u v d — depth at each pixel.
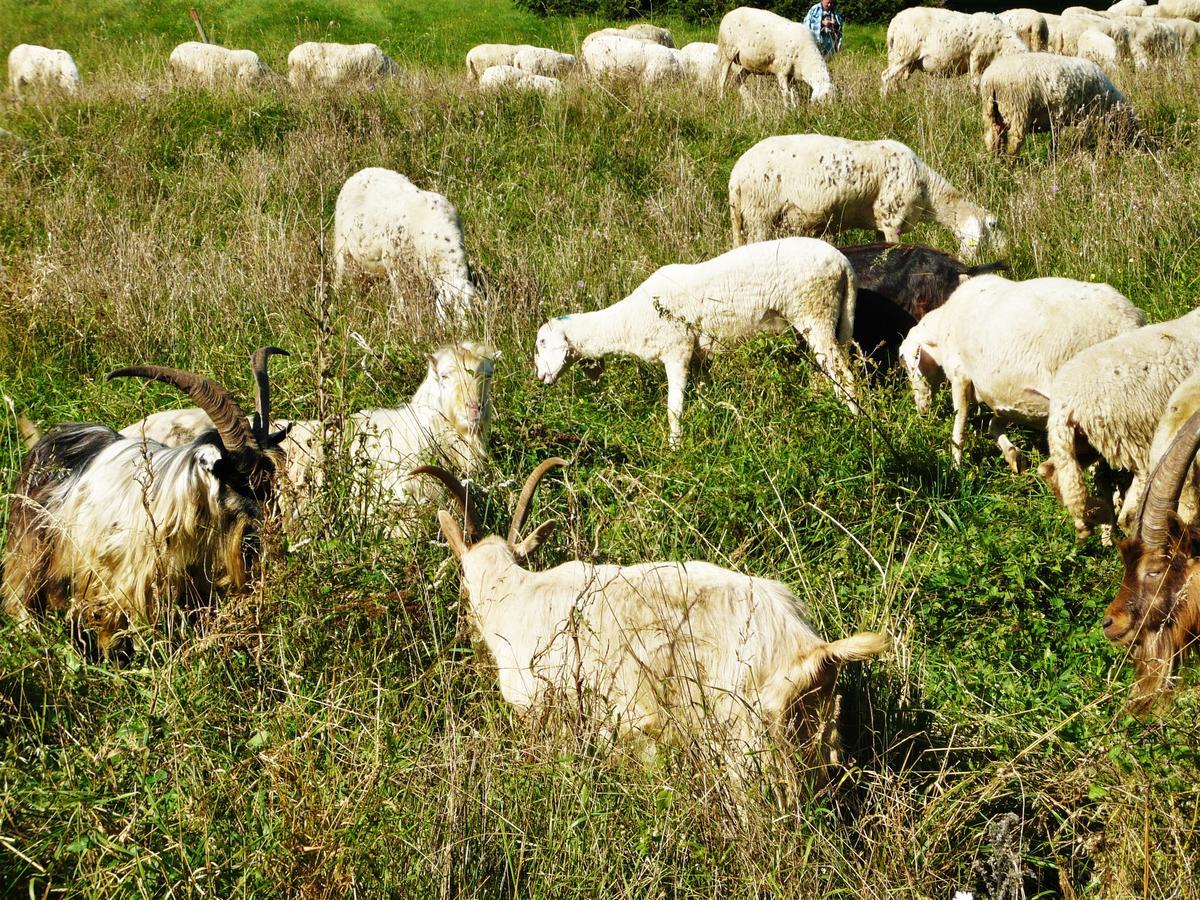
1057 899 3.71
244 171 13.34
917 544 5.67
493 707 4.18
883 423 6.68
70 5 34.19
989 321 6.72
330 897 3.22
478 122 14.55
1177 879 3.31
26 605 5.01
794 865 3.34
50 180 13.33
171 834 3.42
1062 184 11.39
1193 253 9.29
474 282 9.98
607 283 9.64
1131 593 4.34
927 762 4.12
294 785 3.54
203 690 4.04
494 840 3.49
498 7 35.94
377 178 10.30
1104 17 25.61
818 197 10.33
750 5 33.81
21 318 8.45
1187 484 5.27
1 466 6.23
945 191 10.27
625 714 3.94
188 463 4.73
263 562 4.50
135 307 8.95
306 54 23.17
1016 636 4.93
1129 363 5.69
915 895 3.34
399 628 4.45
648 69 21.47
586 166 13.43
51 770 3.77
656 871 3.33
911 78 18.08
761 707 3.71
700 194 12.08
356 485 5.21
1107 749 3.75
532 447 6.69
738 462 6.13
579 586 4.16
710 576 4.00
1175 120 14.07
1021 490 6.54
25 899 3.39
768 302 7.70
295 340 8.38
